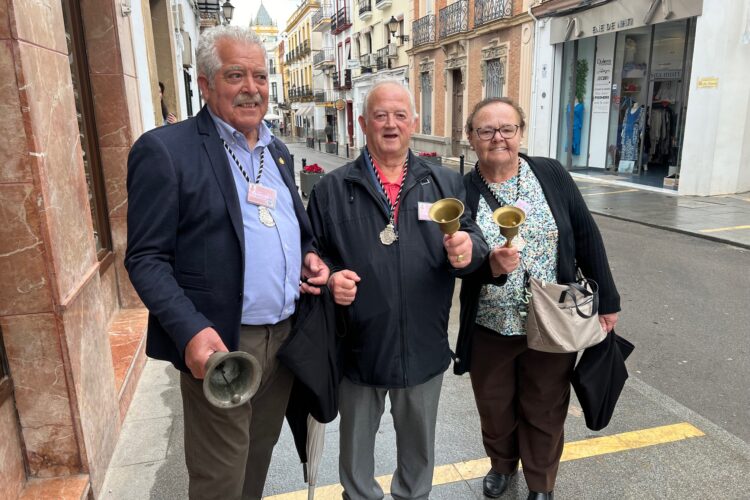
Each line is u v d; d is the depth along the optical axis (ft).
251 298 5.86
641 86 39.99
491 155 6.90
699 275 18.88
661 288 17.61
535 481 7.50
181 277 5.55
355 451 6.73
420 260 6.21
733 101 31.83
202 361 4.80
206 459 5.92
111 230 13.73
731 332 14.12
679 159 35.99
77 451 7.51
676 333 14.12
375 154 6.39
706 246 22.70
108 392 8.80
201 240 5.51
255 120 5.80
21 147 6.38
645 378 11.78
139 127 14.53
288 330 6.43
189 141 5.54
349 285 5.88
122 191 13.57
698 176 33.22
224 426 5.81
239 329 5.72
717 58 31.30
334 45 123.44
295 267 6.25
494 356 7.36
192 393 5.81
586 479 8.44
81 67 12.23
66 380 7.22
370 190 6.21
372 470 6.97
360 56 99.50
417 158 6.70
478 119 6.93
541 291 6.68
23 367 7.04
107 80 12.96
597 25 39.99
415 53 74.33
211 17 60.39
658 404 10.67
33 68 6.42
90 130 12.67
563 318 6.59
